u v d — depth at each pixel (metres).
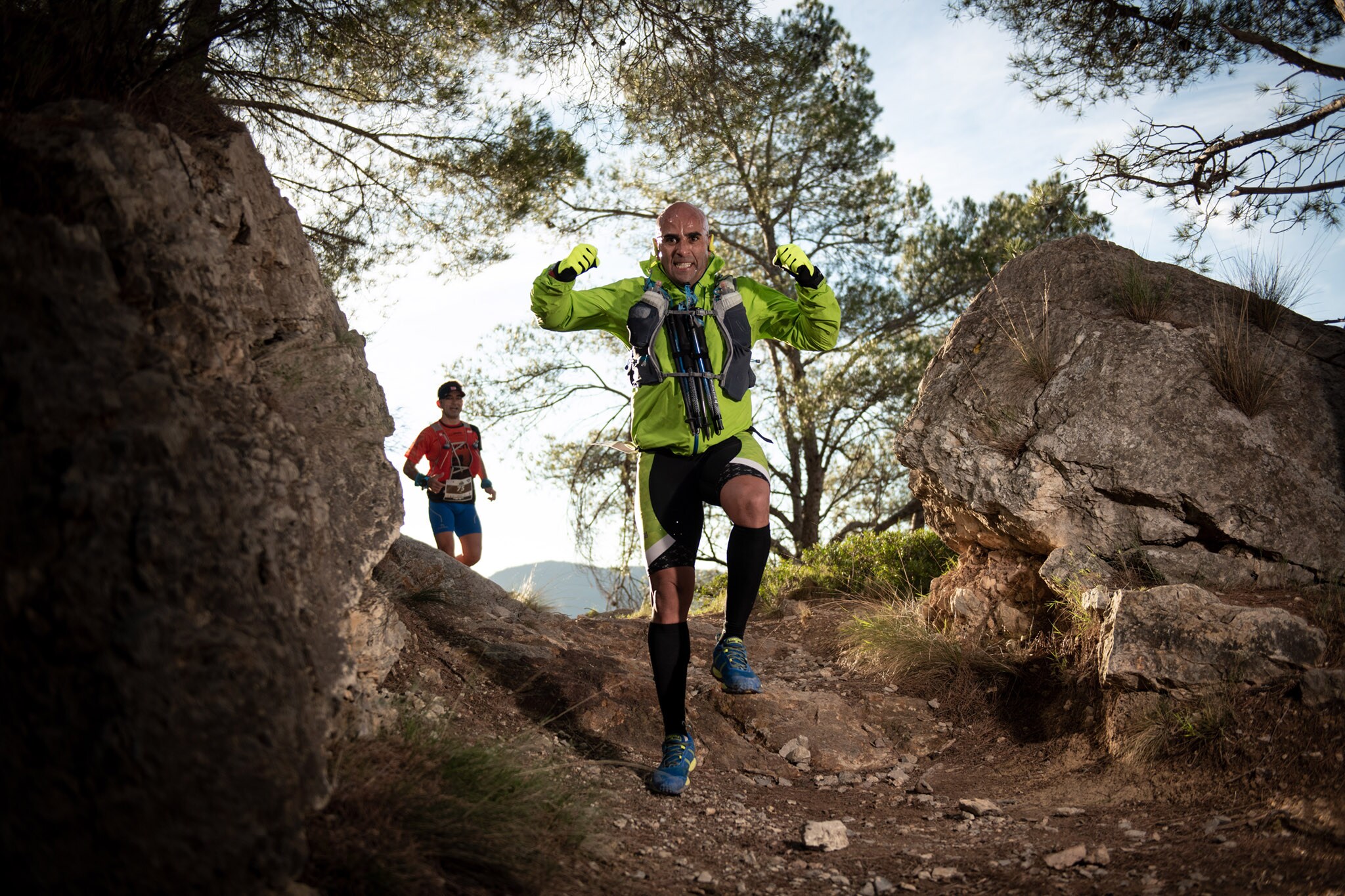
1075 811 3.24
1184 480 4.25
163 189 2.49
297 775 1.83
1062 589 4.33
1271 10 7.67
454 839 2.25
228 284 2.68
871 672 5.03
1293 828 2.69
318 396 2.94
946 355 5.24
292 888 1.79
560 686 3.97
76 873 1.49
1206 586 3.99
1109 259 5.14
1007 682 4.51
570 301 3.24
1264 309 4.73
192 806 1.61
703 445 3.20
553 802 2.71
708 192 14.88
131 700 1.59
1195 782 3.21
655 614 3.25
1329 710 3.09
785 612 6.50
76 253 1.92
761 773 3.88
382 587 3.37
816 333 3.36
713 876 2.66
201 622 1.79
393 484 2.94
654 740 3.91
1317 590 3.80
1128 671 3.58
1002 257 14.12
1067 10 8.00
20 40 2.56
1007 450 4.68
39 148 2.21
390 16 5.74
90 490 1.69
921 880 2.66
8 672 1.58
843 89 14.59
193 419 1.97
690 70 7.68
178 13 3.23
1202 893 2.35
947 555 6.66
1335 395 4.41
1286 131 7.11
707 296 3.31
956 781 3.83
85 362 1.81
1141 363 4.55
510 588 6.50
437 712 3.20
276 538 2.20
